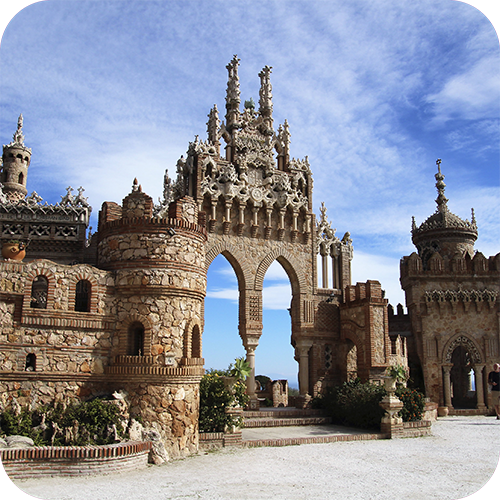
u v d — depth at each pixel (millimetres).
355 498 16422
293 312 39906
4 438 19422
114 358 23859
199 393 26203
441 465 21781
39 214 33562
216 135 38844
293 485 18109
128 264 24438
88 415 21438
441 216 51188
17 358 22297
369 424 31859
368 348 36812
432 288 45594
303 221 40625
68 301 23609
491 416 41781
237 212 38219
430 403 37844
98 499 15664
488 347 44438
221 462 22219
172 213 25688
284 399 43062
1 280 22500
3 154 47062
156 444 22016
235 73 40375
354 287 39875
